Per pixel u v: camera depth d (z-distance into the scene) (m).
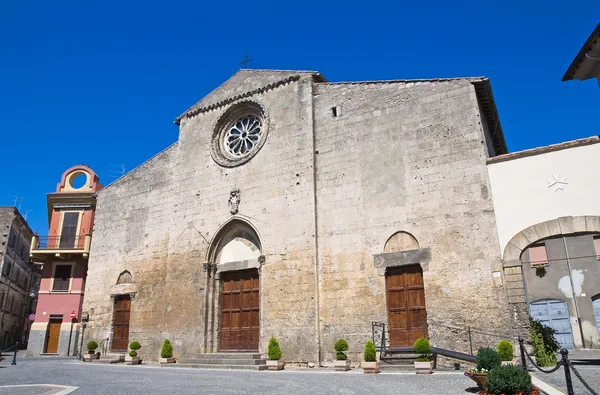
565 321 25.86
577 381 12.30
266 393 12.50
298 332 21.69
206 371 19.81
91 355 27.75
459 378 14.59
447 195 20.09
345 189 22.62
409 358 18.58
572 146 18.16
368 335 20.23
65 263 37.59
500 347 15.62
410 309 19.83
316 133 24.42
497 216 18.86
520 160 19.05
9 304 49.34
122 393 13.05
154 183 30.05
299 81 25.88
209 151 28.08
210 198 26.98
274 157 25.20
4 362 27.48
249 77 28.11
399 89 22.83
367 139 22.81
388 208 21.27
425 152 21.14
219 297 25.45
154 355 26.06
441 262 19.47
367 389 12.91
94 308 29.92
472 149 20.12
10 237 47.78
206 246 26.11
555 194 18.05
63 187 39.97
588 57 16.59
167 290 26.80
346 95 24.23
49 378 17.36
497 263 18.39
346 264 21.56
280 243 23.52
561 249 25.31
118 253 30.05
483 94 21.66
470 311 18.42
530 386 10.10
